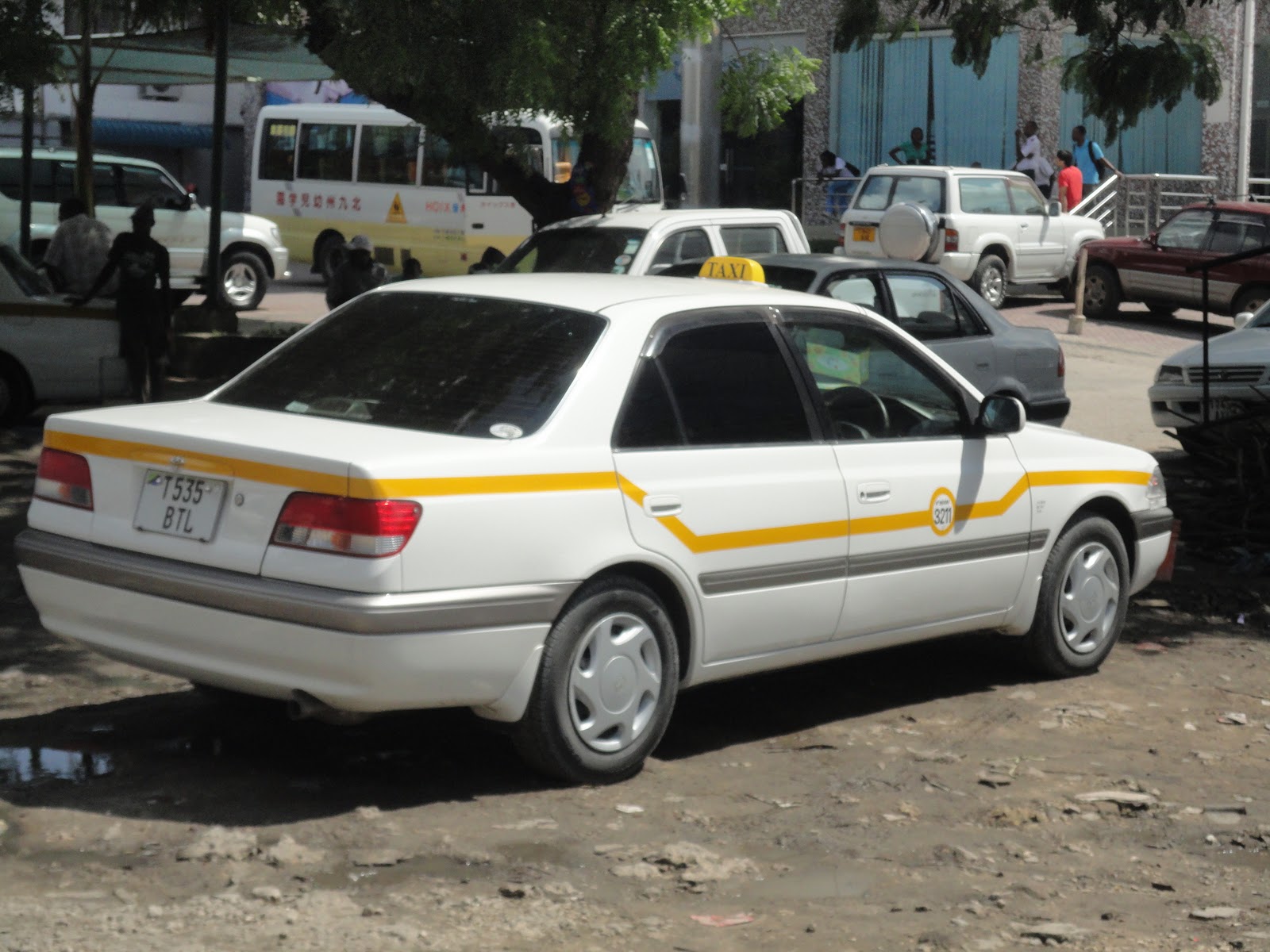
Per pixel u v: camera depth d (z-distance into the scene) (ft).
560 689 17.61
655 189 84.48
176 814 16.98
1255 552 32.99
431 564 16.37
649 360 18.81
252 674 16.79
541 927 14.25
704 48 61.87
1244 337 46.06
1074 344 74.23
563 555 17.33
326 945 13.65
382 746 19.61
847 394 20.94
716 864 15.94
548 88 41.29
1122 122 39.37
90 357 45.60
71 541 18.12
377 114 93.25
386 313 20.10
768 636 19.71
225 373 55.98
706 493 18.74
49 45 45.03
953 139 102.58
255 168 98.48
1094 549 24.04
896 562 20.94
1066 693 23.31
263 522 16.65
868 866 16.19
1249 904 15.34
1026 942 14.17
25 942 13.51
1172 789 18.95
